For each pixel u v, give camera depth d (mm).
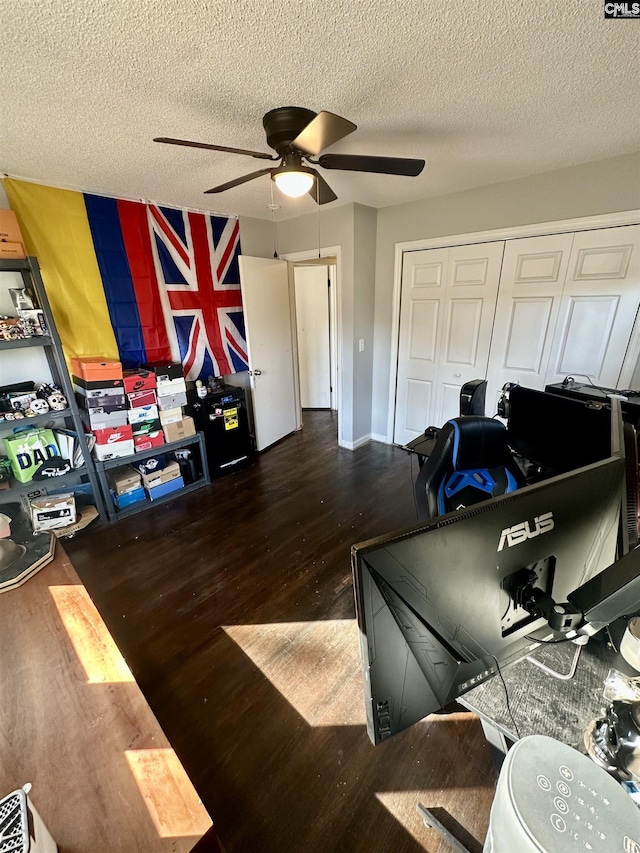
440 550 545
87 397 2570
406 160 1638
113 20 1101
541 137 1999
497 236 2879
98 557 2434
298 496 3146
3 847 543
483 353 3199
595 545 738
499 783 462
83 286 2727
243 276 3539
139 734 837
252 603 2049
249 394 4234
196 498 3145
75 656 1023
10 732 839
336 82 1456
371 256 3619
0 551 1326
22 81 1387
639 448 1055
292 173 1622
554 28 1170
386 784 1270
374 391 4145
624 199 2326
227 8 1068
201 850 682
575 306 2658
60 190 2525
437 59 1327
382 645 538
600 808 412
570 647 878
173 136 1885
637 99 1608
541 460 1590
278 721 1471
